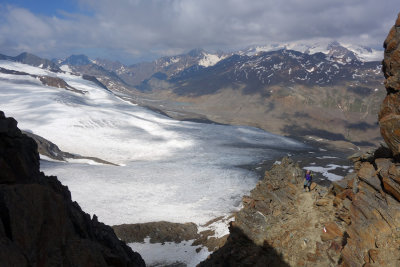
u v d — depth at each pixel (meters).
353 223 11.38
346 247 10.98
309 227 15.29
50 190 8.77
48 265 7.46
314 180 67.25
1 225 6.85
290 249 14.88
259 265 15.50
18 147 10.94
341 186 15.59
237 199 60.94
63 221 8.79
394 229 9.57
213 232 40.78
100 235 13.84
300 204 17.14
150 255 35.47
